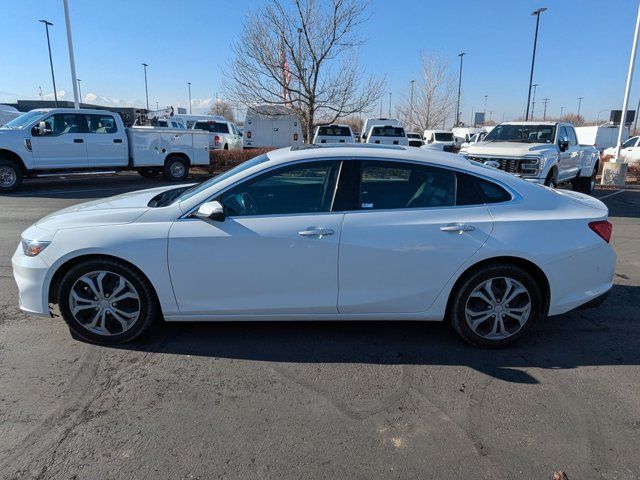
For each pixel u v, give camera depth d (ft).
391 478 7.85
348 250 11.39
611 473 7.98
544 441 8.75
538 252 11.55
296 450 8.46
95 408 9.59
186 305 11.76
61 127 42.88
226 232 11.35
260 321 13.16
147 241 11.39
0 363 11.25
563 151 34.68
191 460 8.18
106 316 11.94
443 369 11.25
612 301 15.75
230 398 10.01
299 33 52.80
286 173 11.73
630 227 28.96
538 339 12.84
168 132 49.67
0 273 17.85
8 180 40.73
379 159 11.80
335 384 10.58
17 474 7.80
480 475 7.93
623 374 11.10
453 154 13.32
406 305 11.84
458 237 11.45
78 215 12.08
